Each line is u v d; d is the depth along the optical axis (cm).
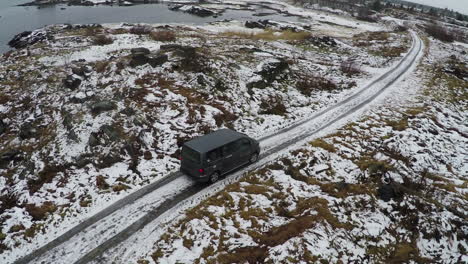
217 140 1575
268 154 1836
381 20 10631
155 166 1644
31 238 1175
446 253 1278
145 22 7156
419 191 1570
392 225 1366
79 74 2494
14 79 2764
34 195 1397
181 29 5491
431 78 3534
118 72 2417
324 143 1950
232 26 6581
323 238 1206
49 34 4694
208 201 1390
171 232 1212
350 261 1158
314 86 2973
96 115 1883
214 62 2761
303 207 1388
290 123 2280
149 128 1872
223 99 2364
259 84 2655
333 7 13062
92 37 4244
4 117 2141
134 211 1327
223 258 1091
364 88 3086
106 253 1112
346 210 1400
